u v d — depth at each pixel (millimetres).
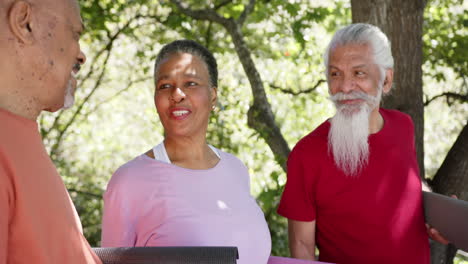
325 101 6469
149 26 6418
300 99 6629
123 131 7547
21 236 1034
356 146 2146
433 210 2189
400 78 3334
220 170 1844
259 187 5887
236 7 6113
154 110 7301
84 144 7414
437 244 3629
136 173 1706
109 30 6250
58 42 1119
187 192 1715
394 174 2189
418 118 3395
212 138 6086
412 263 2215
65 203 1164
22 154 1054
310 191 2236
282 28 6359
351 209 2178
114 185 1705
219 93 6191
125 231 1694
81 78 6941
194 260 1390
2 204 987
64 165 7051
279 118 6660
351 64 2158
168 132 1797
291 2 5934
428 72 5918
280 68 6660
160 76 1793
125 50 6754
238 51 5383
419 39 3357
